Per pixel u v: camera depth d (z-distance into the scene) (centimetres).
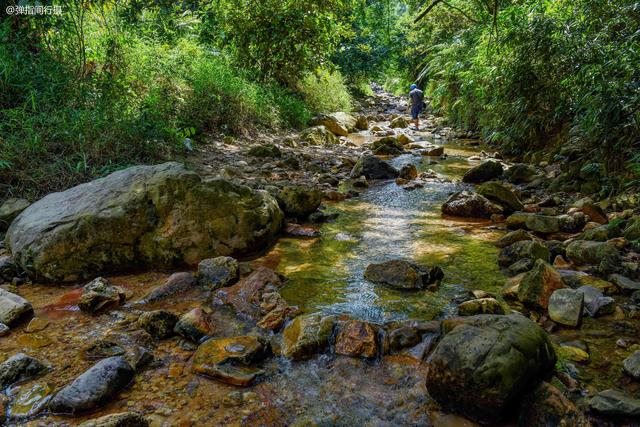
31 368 225
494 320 220
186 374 229
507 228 456
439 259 376
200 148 745
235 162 696
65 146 497
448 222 478
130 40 732
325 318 263
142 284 332
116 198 354
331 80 1470
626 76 450
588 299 289
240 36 1088
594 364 232
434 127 1362
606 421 191
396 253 390
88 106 573
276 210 424
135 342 254
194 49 922
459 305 289
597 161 558
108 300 293
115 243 343
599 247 353
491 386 187
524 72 703
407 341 252
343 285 328
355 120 1331
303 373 231
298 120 1117
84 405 200
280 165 716
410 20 1827
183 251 357
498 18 733
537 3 677
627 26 498
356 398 212
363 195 589
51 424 194
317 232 439
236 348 239
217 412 202
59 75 572
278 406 207
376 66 2128
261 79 1138
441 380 201
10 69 516
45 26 600
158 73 771
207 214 367
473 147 998
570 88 631
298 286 326
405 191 612
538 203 524
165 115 707
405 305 297
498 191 509
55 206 364
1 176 442
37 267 326
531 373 197
